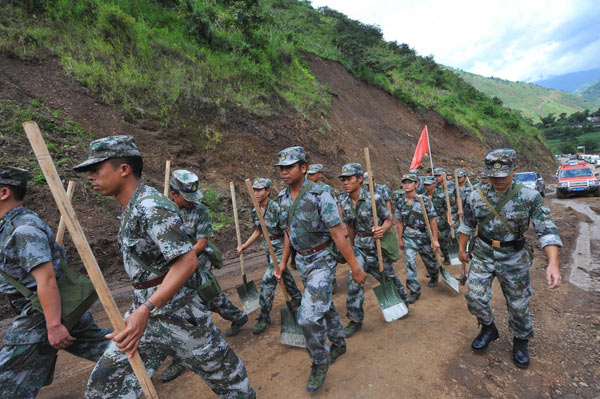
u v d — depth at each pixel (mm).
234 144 11320
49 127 7762
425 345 3588
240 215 9148
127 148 1924
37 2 10156
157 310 1974
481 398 2760
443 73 37000
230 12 16062
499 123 34844
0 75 8070
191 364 2113
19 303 2338
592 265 6145
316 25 28828
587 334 3697
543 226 2988
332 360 3340
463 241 3547
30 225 2176
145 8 13086
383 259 4391
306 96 16562
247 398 2252
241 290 4742
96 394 1896
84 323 2676
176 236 1816
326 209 2828
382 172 16875
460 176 8508
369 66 27375
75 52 9938
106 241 6285
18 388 2297
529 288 3174
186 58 12492
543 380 2971
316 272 2967
